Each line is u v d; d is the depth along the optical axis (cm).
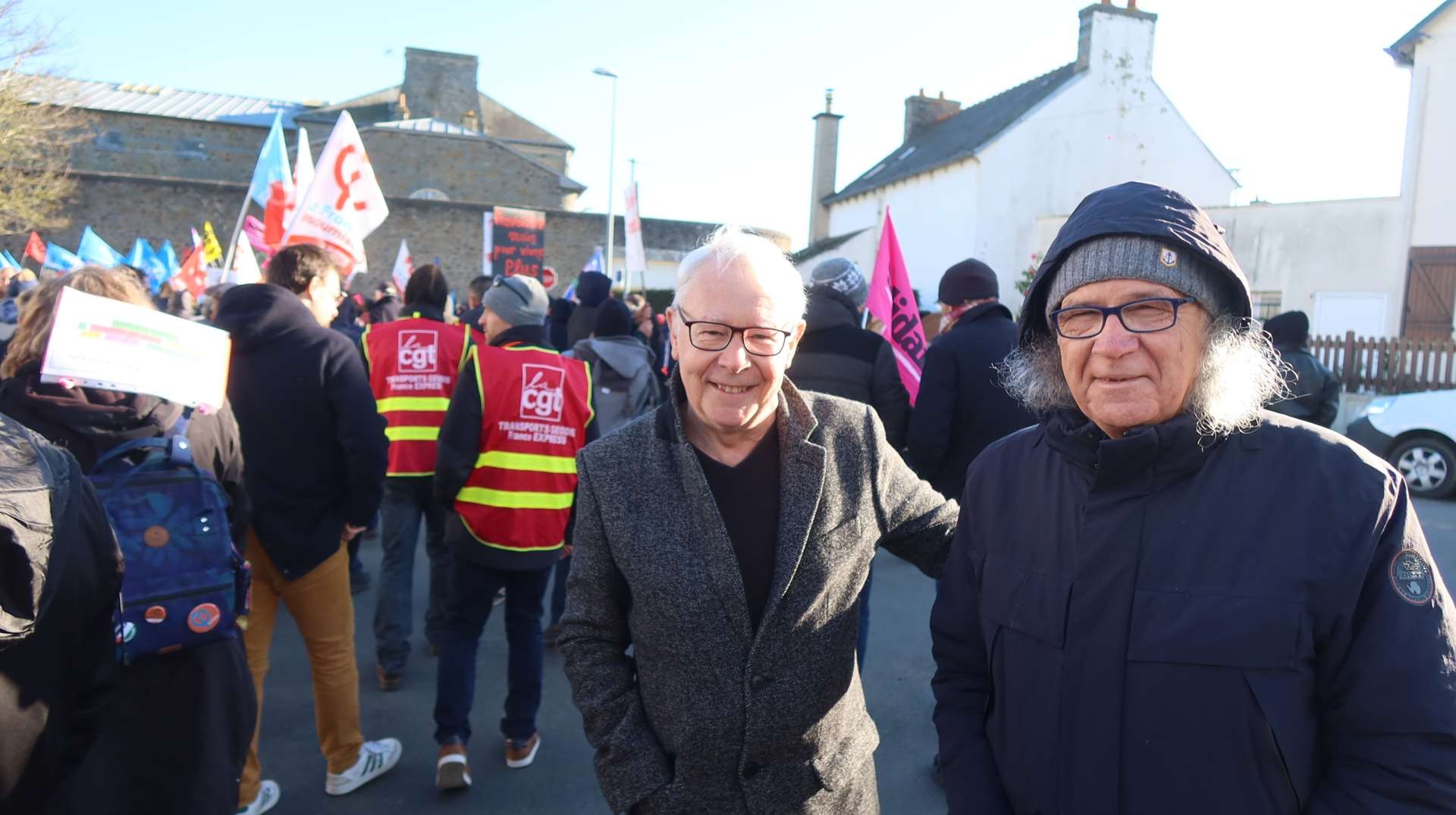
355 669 330
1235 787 126
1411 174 1570
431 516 451
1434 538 718
